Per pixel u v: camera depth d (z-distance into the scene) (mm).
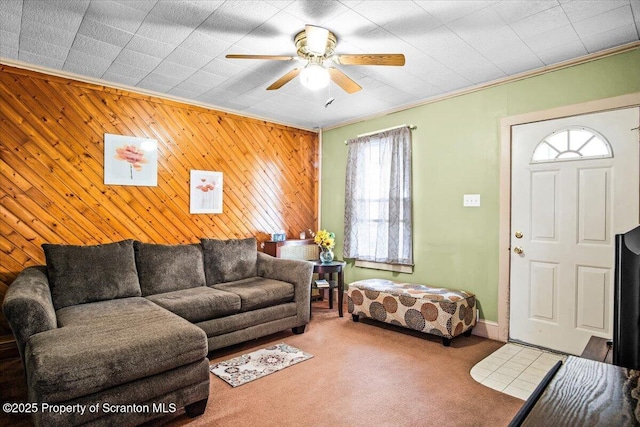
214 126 4133
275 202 4758
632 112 2627
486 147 3387
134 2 2092
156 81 3338
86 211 3248
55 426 1605
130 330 2064
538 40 2541
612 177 2713
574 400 761
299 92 3652
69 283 2699
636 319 899
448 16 2229
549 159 3016
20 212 2936
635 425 663
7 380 2477
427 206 3850
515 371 2645
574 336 2891
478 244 3447
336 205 4969
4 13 2195
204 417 2057
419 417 2053
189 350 2035
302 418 2043
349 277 4715
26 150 2961
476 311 3422
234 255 3736
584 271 2846
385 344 3176
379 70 3072
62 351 1740
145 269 3135
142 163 3576
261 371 2627
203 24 2338
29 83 2967
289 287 3428
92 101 3279
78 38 2520
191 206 3928
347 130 4785
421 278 3904
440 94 3689
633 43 2572
